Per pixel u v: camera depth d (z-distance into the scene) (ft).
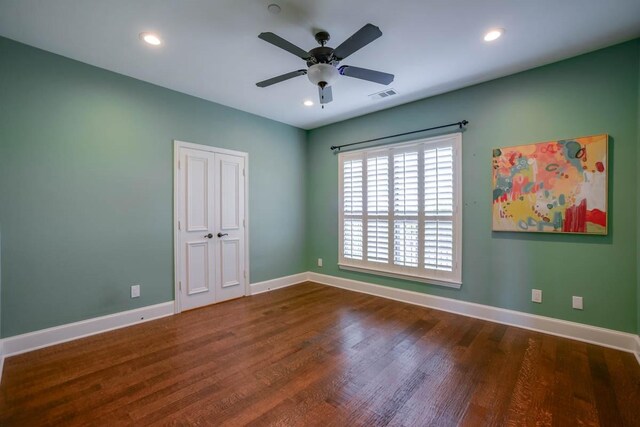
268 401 6.28
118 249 10.14
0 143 8.05
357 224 14.47
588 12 6.93
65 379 7.06
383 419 5.75
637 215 8.10
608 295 8.59
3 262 8.09
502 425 5.57
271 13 6.97
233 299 13.34
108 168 9.91
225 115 13.14
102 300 9.80
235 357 8.11
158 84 10.96
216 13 6.96
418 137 12.33
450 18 7.17
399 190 12.87
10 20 7.23
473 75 10.13
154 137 10.98
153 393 6.53
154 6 6.71
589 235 8.84
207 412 5.93
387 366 7.64
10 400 6.28
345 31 7.68
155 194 11.03
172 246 11.48
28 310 8.47
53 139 8.86
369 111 13.75
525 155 9.77
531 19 7.21
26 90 8.41
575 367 7.48
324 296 13.75
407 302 12.71
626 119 8.26
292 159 16.08
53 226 8.88
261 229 14.60
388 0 6.53
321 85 7.81
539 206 9.55
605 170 8.52
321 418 5.78
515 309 10.14
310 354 8.27
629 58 8.19
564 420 5.67
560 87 9.20
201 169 12.34
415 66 9.51
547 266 9.54
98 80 9.66
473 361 7.84
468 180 11.06
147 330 9.93
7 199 8.15
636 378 6.97
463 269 11.24
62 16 7.06
